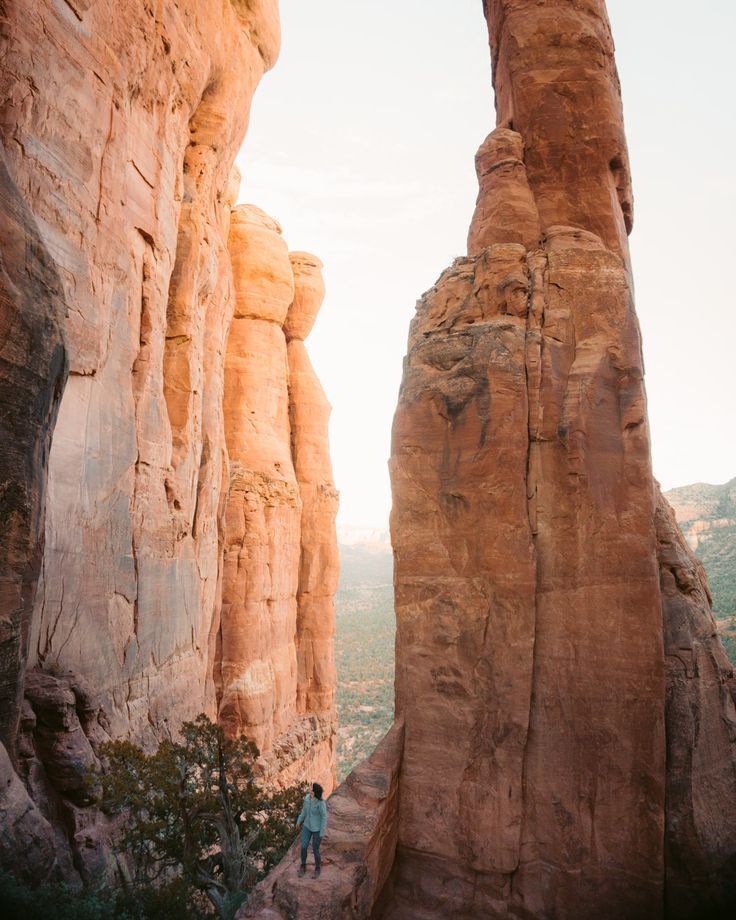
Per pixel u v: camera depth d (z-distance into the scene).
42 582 16.20
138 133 22.05
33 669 15.80
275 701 36.38
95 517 18.73
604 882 11.51
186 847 15.16
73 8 18.61
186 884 14.16
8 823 11.18
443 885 12.25
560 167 15.98
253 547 35.94
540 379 13.21
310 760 38.22
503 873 11.91
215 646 32.81
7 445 12.27
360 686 131.00
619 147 16.14
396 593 13.60
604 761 11.81
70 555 17.39
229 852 15.10
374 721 102.62
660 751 11.59
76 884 13.57
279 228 43.84
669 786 11.67
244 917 10.23
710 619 13.00
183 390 26.00
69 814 14.58
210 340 31.17
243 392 39.38
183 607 24.61
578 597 12.38
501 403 13.14
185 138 25.95
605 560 12.36
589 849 11.66
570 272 13.73
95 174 19.45
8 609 12.40
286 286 41.75
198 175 28.16
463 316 14.32
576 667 12.20
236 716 33.72
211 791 16.50
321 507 43.41
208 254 28.36
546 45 16.59
